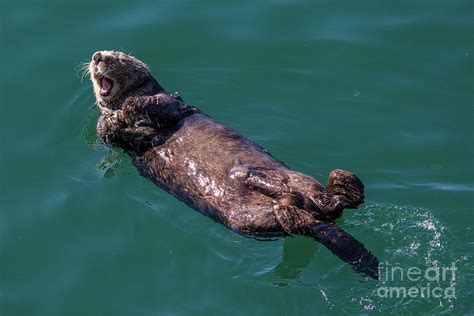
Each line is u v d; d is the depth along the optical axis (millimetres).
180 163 34344
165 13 47469
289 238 31984
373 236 32375
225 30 46312
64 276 32406
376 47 45000
